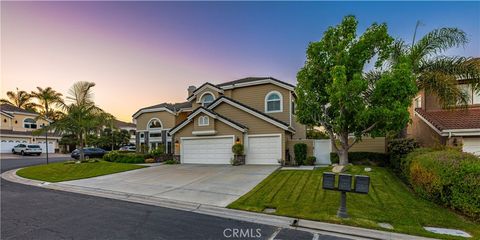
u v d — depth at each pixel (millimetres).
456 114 12477
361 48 10688
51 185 11086
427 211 6340
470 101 12859
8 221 5770
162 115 25750
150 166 16453
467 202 5871
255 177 11203
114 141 42812
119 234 4949
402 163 10562
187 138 18094
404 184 9516
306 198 7430
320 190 8219
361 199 7195
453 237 4812
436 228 5359
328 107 11562
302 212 6277
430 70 12031
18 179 12977
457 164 6262
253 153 16297
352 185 6121
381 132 10156
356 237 4953
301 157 15523
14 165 19719
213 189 9156
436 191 6891
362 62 10836
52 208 7004
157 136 25844
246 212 6520
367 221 5613
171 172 13469
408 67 9734
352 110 9945
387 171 11695
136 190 9359
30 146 32500
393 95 9438
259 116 16266
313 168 13055
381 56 10883
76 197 8555
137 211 6707
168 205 7387
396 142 12469
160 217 6145
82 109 17906
